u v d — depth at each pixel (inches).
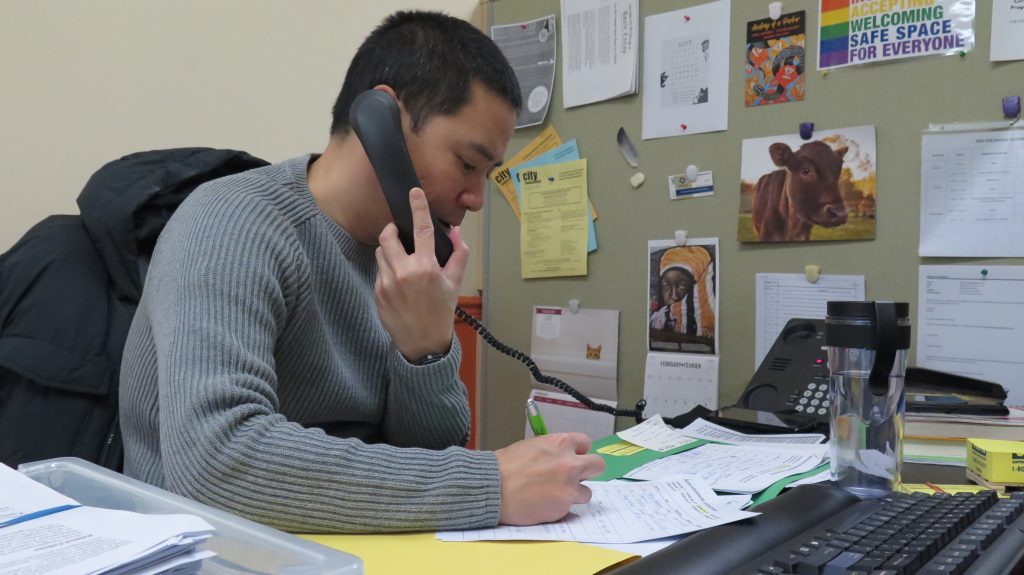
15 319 38.7
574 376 58.9
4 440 37.3
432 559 21.1
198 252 27.8
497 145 33.7
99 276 41.0
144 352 31.5
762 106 51.3
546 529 23.9
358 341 35.8
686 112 54.2
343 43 64.4
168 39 58.2
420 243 31.4
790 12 50.3
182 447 23.7
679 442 38.8
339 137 35.1
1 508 18.2
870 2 47.6
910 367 45.3
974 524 22.1
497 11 63.9
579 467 25.1
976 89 44.9
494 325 63.9
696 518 24.1
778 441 38.1
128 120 57.0
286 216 32.4
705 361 53.1
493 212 63.9
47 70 54.8
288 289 30.6
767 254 51.1
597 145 58.4
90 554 15.1
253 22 61.1
